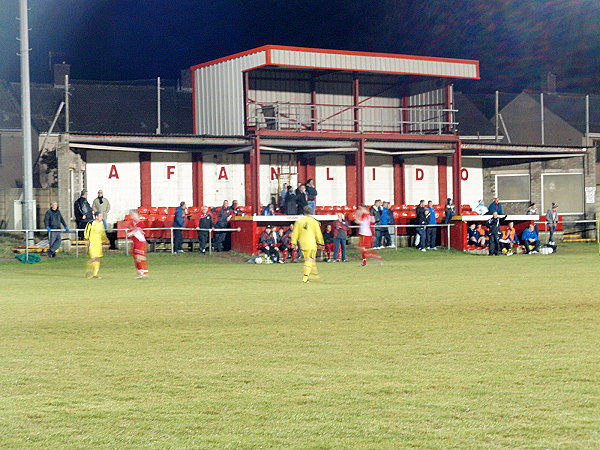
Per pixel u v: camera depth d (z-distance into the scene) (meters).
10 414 8.84
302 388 9.88
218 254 36.44
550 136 68.75
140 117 58.00
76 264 32.31
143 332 14.27
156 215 40.59
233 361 11.59
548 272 26.09
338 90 45.62
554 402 9.03
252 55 39.97
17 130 58.28
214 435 8.02
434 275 25.59
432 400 9.21
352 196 46.38
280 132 39.97
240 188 44.06
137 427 8.31
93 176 41.09
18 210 40.47
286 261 34.72
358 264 32.44
